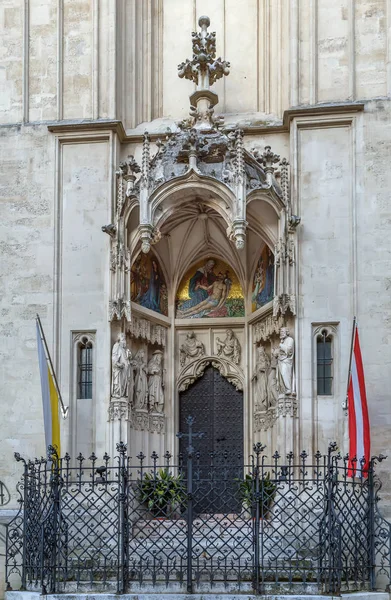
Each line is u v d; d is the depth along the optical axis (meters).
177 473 24.86
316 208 23.52
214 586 18.58
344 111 23.72
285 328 22.95
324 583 18.55
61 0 25.28
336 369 22.80
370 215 23.30
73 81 24.94
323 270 23.22
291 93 24.17
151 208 22.61
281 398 22.58
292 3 24.55
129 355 23.33
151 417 24.66
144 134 22.88
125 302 23.12
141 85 26.05
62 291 23.78
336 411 22.64
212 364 25.59
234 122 25.19
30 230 24.11
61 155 24.44
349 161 23.62
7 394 23.44
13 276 23.94
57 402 21.45
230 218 22.66
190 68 24.41
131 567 19.33
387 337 22.72
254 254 25.23
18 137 24.56
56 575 19.59
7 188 24.38
